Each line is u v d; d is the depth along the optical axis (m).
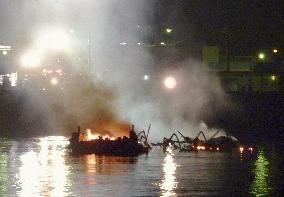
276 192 40.34
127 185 42.53
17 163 54.62
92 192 39.59
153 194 39.16
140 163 55.88
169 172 49.53
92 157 60.62
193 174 48.44
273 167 53.31
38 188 40.97
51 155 61.66
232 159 60.03
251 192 40.25
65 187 41.47
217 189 41.28
